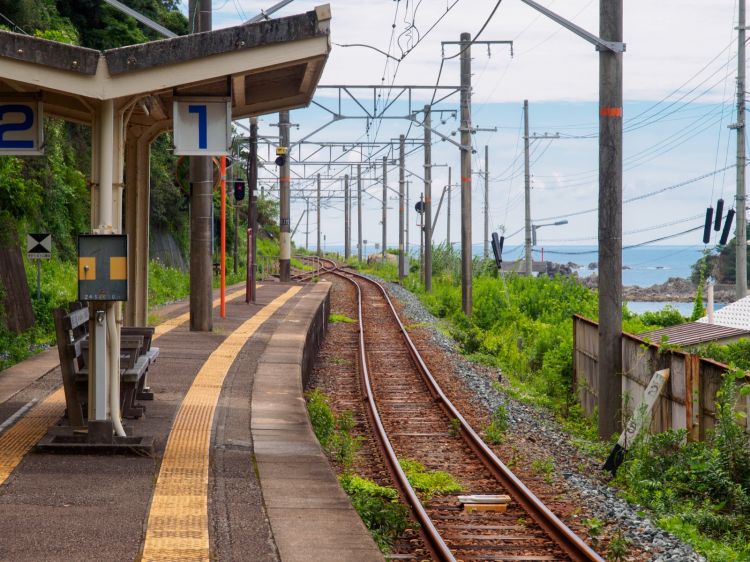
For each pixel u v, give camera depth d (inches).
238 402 593.3
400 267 2613.2
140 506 355.9
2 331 816.3
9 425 489.4
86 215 1598.2
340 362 1073.5
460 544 418.3
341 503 373.7
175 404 576.1
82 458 428.5
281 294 1628.9
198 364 746.8
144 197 587.5
